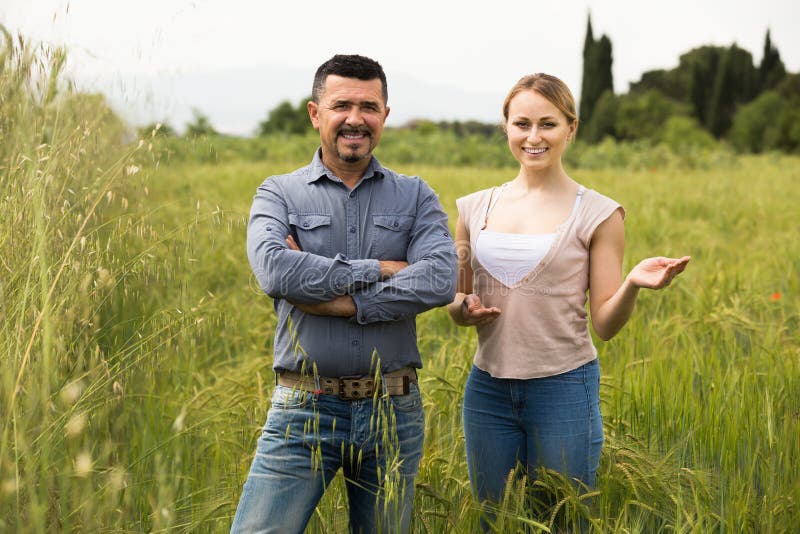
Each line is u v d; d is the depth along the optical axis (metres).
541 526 2.46
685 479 2.96
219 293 5.21
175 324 2.69
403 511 2.52
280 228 2.60
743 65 82.69
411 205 2.71
